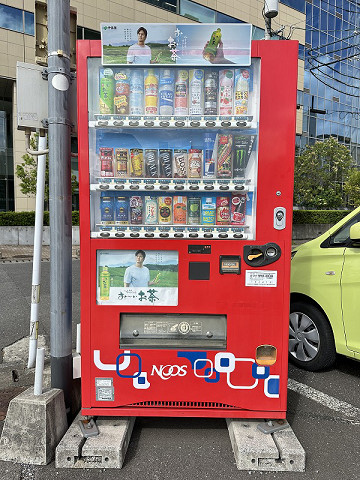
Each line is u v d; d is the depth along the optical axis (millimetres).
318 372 3529
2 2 15938
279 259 2271
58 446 2109
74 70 2576
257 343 2295
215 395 2320
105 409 2324
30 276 8281
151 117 2225
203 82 2332
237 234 2250
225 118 2227
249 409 2324
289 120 2219
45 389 2338
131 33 2172
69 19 2352
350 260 3133
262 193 2246
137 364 2307
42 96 2428
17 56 16703
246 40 2180
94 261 2281
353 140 31844
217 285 2293
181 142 2408
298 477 2059
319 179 23281
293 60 2189
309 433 2514
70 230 2447
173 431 2506
